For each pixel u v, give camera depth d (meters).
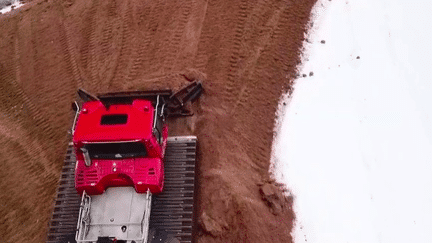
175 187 8.62
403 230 8.45
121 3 13.38
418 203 8.80
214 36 11.82
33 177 9.73
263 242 8.19
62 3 14.24
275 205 8.66
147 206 7.45
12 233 8.89
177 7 12.73
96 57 12.09
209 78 10.87
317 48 11.61
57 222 8.46
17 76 12.23
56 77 11.88
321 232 8.44
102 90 11.08
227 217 8.39
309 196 8.93
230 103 10.46
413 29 11.91
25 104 11.43
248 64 11.20
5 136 10.75
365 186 9.03
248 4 12.42
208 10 12.45
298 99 10.60
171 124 10.05
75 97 11.18
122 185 7.74
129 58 11.79
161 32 12.23
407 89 10.66
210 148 9.60
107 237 7.20
